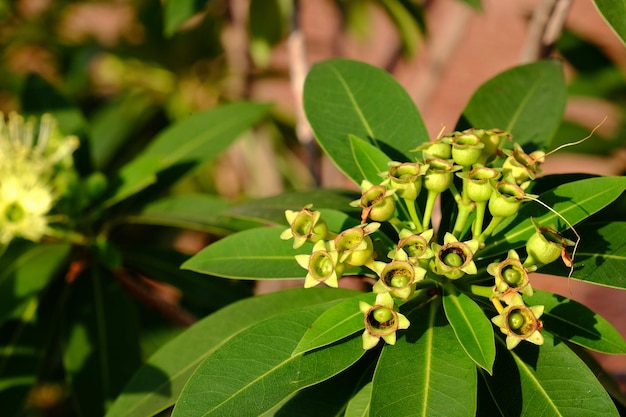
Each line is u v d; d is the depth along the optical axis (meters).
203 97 1.34
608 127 1.04
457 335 0.61
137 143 1.25
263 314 0.72
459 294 0.63
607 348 0.63
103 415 0.80
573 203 0.65
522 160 0.64
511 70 0.75
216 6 1.27
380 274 0.61
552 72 0.75
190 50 1.31
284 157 1.41
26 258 0.82
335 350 0.63
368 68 0.74
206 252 0.69
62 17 1.45
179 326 0.90
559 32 0.82
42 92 0.89
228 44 1.25
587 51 1.01
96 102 1.47
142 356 0.82
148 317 0.90
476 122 0.74
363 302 0.61
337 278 0.61
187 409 0.63
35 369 0.82
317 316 0.65
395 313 0.60
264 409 0.62
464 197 0.65
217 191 1.49
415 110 0.73
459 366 0.62
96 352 0.82
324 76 0.74
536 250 0.62
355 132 0.73
